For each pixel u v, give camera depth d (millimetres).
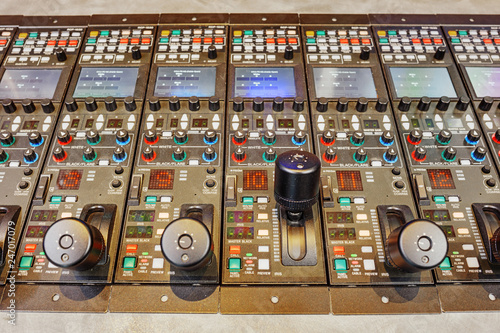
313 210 1716
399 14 2486
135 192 1740
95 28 2385
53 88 2146
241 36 2342
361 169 1847
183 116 2021
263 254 1625
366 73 2205
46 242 1408
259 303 1541
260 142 1932
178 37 2334
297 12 2496
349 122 2010
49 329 1495
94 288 1567
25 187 1779
